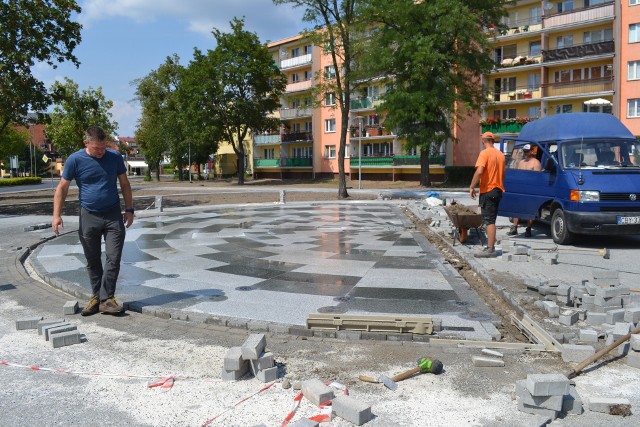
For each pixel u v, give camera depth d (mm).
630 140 11188
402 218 17125
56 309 6500
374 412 3543
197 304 6375
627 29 38781
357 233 13203
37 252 10961
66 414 3600
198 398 3824
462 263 8961
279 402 3729
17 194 36781
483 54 36719
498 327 5477
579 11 41000
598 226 9961
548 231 12852
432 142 38219
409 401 3709
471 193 9055
